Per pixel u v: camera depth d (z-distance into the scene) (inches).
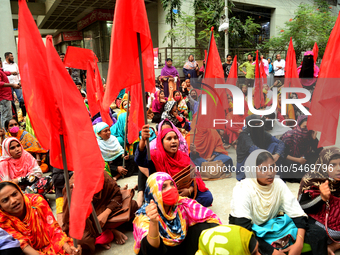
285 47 573.0
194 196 112.8
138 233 80.7
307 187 93.7
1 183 79.0
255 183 82.0
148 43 86.7
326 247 83.1
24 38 72.9
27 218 82.6
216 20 506.9
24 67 75.6
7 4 393.7
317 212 93.8
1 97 214.4
